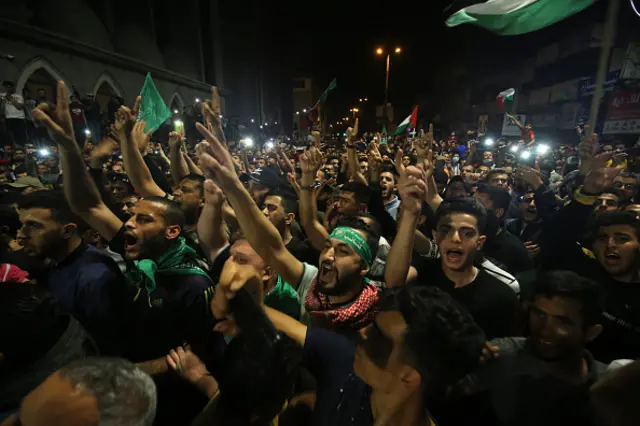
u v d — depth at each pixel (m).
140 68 23.88
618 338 2.03
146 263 2.04
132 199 3.90
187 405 1.75
